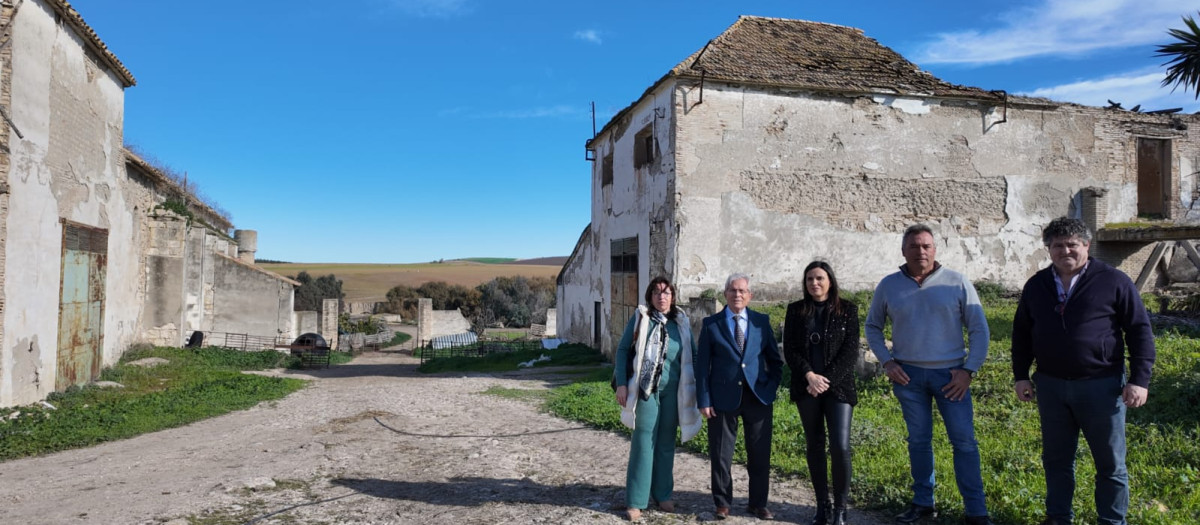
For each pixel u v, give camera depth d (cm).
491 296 5747
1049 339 417
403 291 6088
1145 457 545
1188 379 671
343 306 5453
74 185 1300
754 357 482
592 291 2170
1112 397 402
